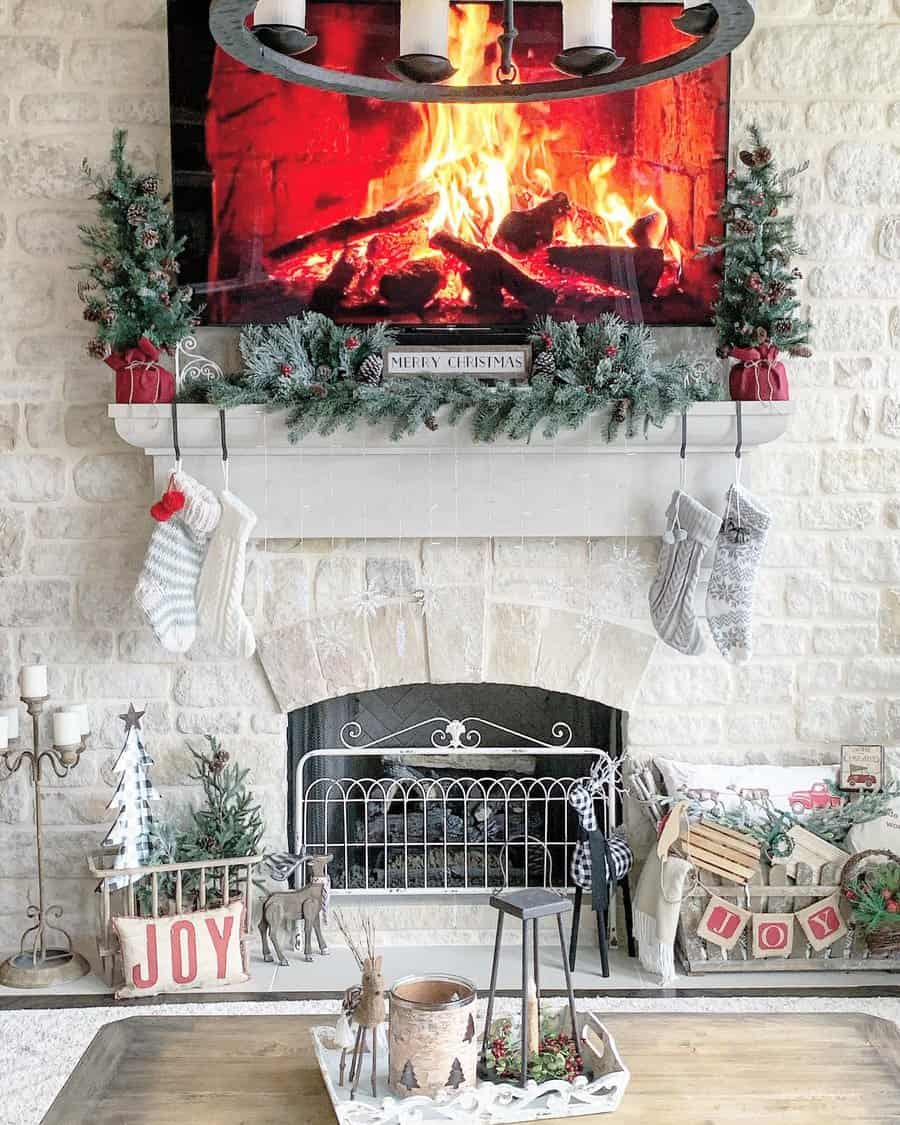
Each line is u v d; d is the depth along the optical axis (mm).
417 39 2053
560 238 3945
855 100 4070
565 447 4023
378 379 3844
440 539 4156
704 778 4070
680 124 3918
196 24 3811
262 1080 2111
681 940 3938
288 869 4051
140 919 3766
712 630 3938
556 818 4426
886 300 4129
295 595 4164
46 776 4160
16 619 4129
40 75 3979
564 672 4191
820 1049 2229
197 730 4188
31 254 4027
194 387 3932
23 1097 3182
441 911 4254
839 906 3846
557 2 3838
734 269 3875
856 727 4234
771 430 3941
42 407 4078
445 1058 2037
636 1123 1969
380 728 4371
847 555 4195
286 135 3871
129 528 4113
